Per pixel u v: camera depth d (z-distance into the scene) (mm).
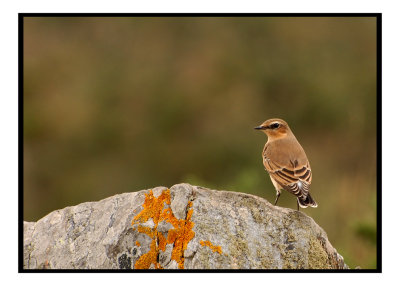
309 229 8742
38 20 25328
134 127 22234
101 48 25000
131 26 25969
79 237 8805
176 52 24828
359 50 24453
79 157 21531
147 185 20859
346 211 15578
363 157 20688
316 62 24031
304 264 8336
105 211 9000
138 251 8344
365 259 12766
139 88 23344
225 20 25656
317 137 22000
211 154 21359
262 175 18125
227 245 8281
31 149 21500
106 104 22781
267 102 23172
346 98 22625
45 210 20125
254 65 24156
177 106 22641
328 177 18703
